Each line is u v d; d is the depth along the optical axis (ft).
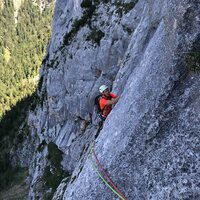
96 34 87.97
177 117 25.50
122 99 35.60
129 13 74.59
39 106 139.23
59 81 106.32
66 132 100.32
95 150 35.09
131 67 45.29
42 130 124.88
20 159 163.94
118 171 28.89
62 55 106.73
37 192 101.91
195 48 25.41
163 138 25.90
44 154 112.57
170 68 26.45
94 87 82.79
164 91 26.68
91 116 87.40
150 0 42.14
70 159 95.66
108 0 91.45
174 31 26.66
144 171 26.32
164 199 23.72
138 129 28.12
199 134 23.50
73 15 110.42
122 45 75.51
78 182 35.73
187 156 23.53
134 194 26.55
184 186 22.91
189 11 25.68
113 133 32.81
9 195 141.18
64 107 103.55
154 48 31.96
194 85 25.09
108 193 29.30
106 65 79.51
